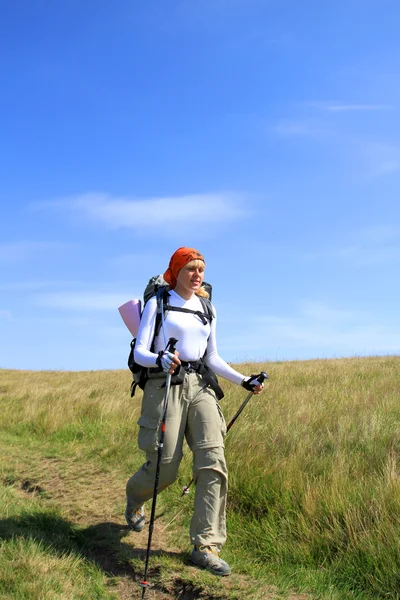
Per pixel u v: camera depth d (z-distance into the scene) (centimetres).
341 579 350
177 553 387
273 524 414
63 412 857
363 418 647
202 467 366
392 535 357
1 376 1958
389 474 431
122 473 576
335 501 407
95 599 333
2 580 333
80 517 464
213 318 400
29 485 552
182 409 374
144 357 365
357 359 1548
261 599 324
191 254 383
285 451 554
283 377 1137
